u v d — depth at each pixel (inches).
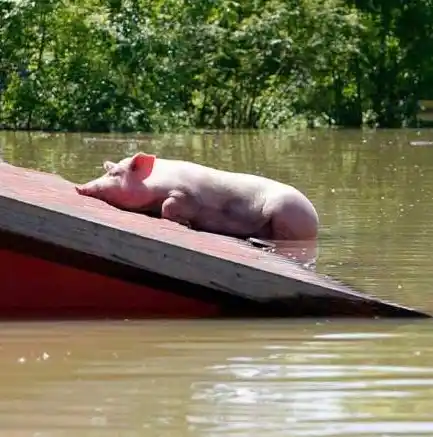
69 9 2022.6
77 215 461.1
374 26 2524.6
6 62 2021.4
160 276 457.4
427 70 2561.5
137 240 456.8
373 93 2481.5
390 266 574.6
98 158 1246.3
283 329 421.7
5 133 1841.8
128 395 325.4
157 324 433.1
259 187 689.0
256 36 2212.1
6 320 441.7
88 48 2033.7
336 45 2320.4
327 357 373.4
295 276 460.8
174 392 327.9
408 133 2026.3
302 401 319.0
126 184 671.1
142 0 2117.4
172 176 679.1
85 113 1999.3
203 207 677.9
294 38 2287.2
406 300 485.1
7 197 452.8
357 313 447.5
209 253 460.4
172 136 1802.4
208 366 360.2
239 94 2213.3
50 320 441.1
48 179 705.6
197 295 457.7
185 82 2111.2
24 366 362.0
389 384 337.4
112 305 465.4
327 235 691.4
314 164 1221.1
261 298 451.5
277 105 2245.3
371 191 944.3
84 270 464.8
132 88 2057.1
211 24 2180.1
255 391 329.4
